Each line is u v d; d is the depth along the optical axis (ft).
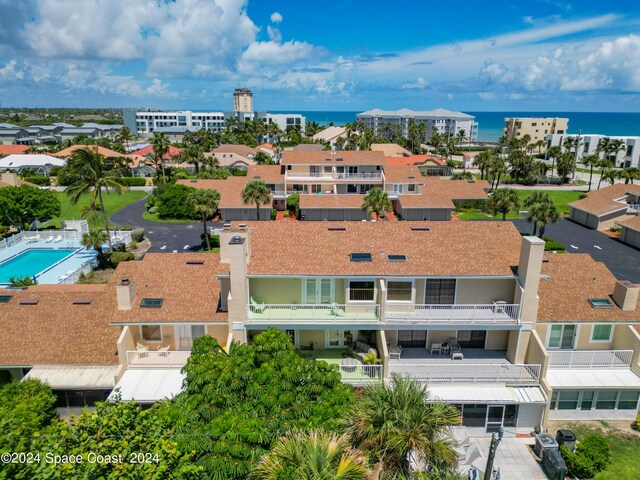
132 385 81.00
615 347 92.38
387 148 419.13
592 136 497.46
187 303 90.48
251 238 96.37
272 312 89.30
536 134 609.01
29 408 69.92
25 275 164.25
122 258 173.47
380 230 99.86
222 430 54.39
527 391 83.66
